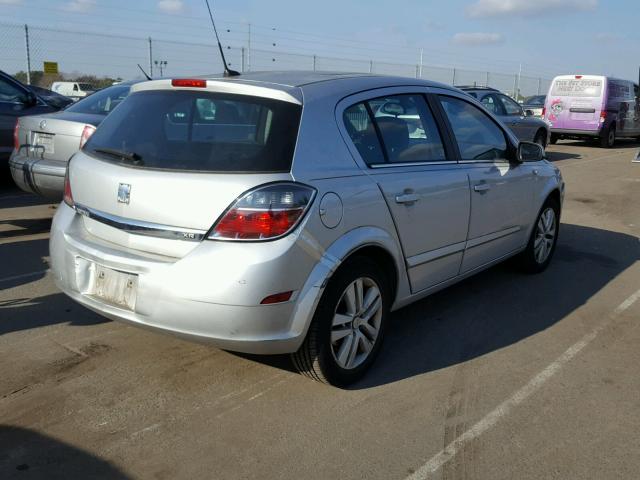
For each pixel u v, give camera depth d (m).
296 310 3.04
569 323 4.61
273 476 2.74
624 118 19.55
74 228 3.48
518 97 36.00
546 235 5.77
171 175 3.05
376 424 3.17
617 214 8.80
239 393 3.43
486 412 3.32
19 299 4.68
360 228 3.34
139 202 3.10
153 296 2.99
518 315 4.74
